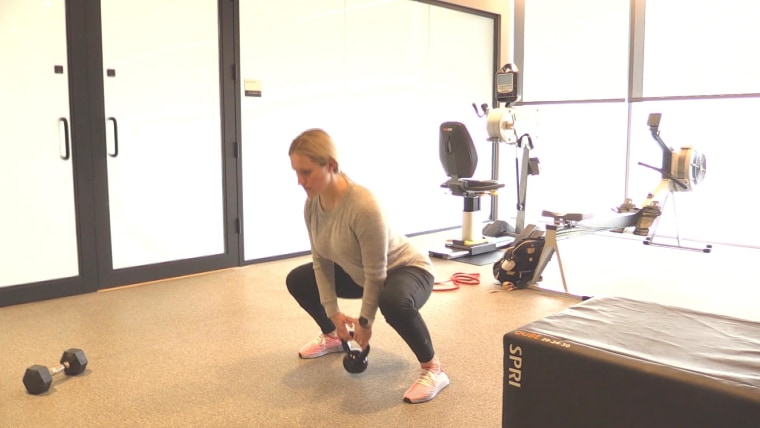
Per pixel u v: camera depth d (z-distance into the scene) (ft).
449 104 21.75
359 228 7.51
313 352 9.53
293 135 16.87
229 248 15.79
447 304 12.49
